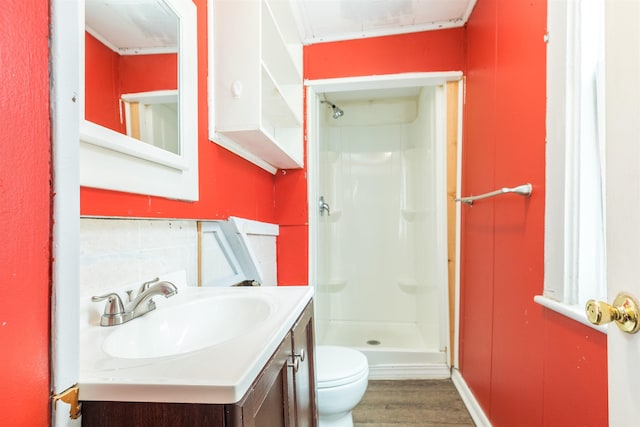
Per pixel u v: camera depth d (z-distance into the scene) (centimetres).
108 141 67
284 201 196
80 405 42
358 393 131
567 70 85
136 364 48
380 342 236
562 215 87
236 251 139
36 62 37
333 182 297
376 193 293
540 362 98
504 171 126
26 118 36
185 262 106
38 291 37
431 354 196
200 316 86
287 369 68
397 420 153
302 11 169
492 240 137
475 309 160
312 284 202
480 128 155
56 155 39
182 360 49
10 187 34
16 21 34
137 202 78
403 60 186
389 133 291
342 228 297
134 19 79
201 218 106
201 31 108
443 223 190
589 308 47
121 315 69
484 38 150
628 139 43
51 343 38
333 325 282
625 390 44
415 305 282
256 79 111
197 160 103
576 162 85
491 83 140
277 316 71
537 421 100
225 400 42
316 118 209
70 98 41
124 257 81
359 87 196
